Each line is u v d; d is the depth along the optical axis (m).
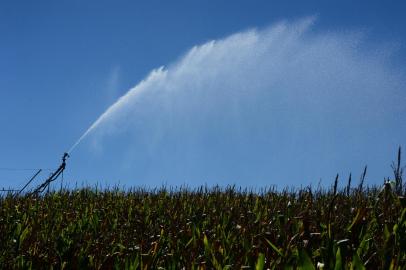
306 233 4.97
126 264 5.08
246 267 4.39
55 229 9.41
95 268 5.82
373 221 5.48
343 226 5.40
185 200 12.58
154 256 5.34
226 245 5.47
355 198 6.88
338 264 3.70
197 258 5.37
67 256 6.11
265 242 5.02
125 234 8.98
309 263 3.58
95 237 8.63
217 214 9.74
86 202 14.34
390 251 4.12
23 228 9.00
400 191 5.24
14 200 14.08
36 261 6.34
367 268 4.24
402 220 4.57
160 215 11.00
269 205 9.73
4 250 7.25
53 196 15.20
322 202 8.37
